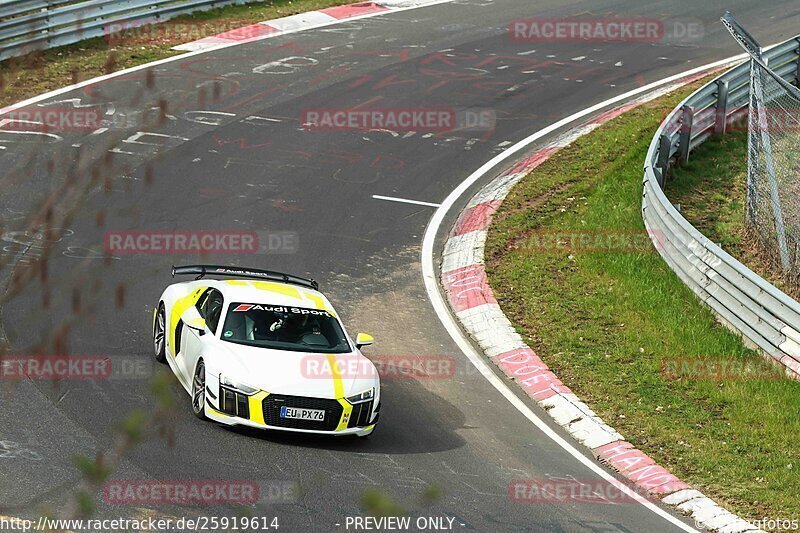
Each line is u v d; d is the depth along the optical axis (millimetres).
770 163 57188
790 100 64312
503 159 69500
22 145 61312
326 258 54250
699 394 44125
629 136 73188
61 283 45875
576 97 81000
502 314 50438
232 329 37094
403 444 36812
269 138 68562
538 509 33031
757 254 59094
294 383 35000
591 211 62312
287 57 83312
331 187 62875
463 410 40906
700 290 52562
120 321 43938
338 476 32906
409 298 51469
